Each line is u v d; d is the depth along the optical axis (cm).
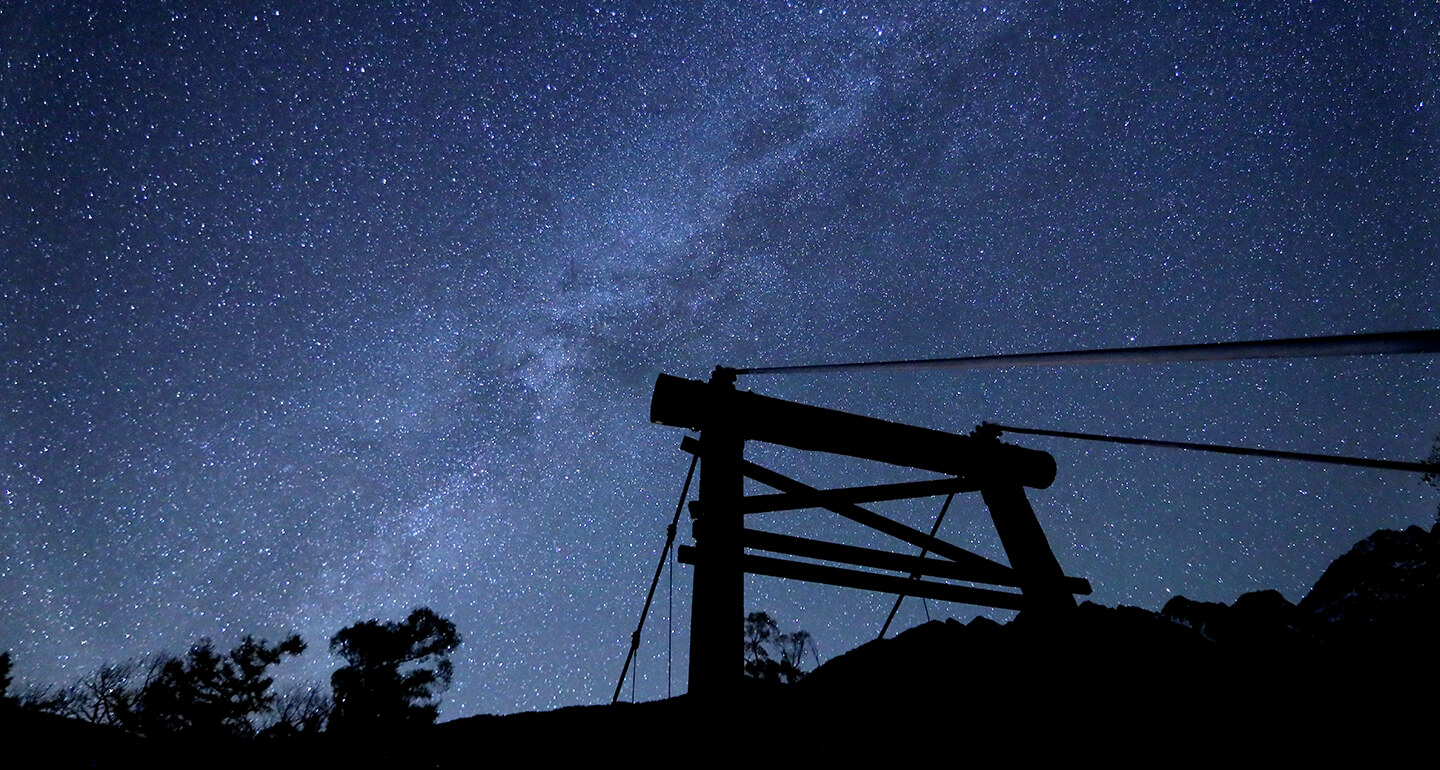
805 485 351
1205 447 201
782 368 355
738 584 276
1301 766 266
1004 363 199
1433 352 88
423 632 1070
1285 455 165
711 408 342
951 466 380
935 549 357
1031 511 366
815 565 309
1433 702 311
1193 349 130
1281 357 111
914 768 269
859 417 367
